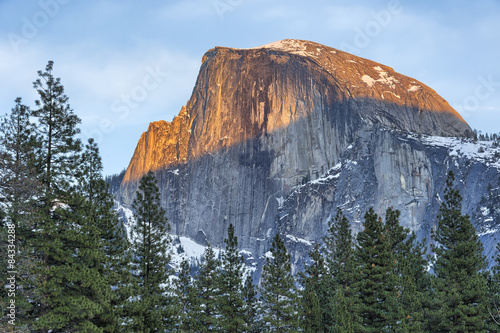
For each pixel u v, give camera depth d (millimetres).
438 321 67812
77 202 47188
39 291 43125
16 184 42156
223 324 75000
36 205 45344
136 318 52719
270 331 75500
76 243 46625
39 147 47062
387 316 66625
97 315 48156
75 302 44000
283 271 76188
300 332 72812
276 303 75312
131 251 62906
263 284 76625
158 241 68000
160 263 67812
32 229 45469
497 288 74125
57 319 43156
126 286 52281
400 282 68312
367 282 72375
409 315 65125
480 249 76000
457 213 76625
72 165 48219
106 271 49812
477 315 67938
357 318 69375
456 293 67938
